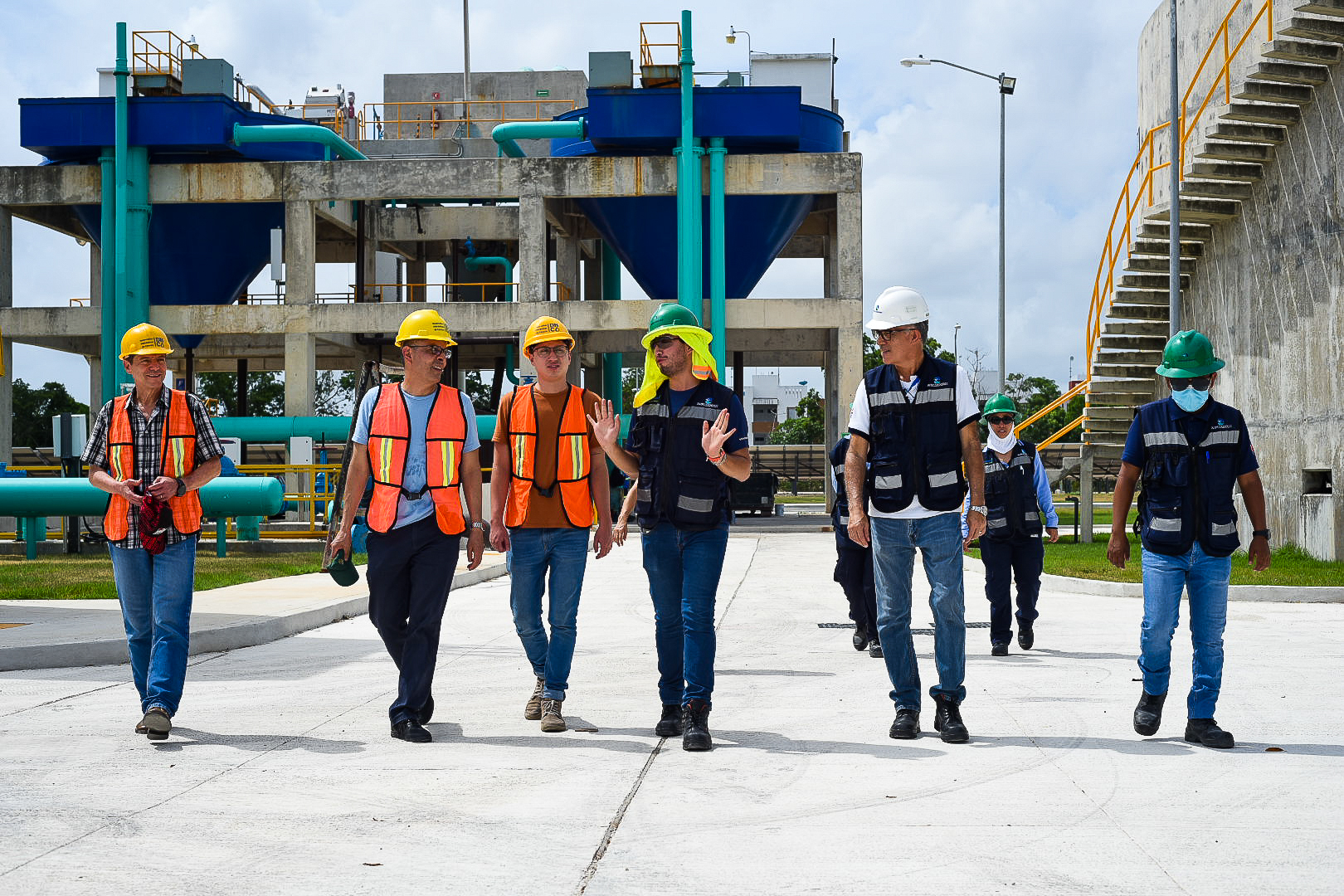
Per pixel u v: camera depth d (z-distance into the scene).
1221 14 22.53
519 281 35.72
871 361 69.50
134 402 6.64
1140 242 23.58
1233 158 20.30
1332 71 18.48
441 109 45.59
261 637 10.91
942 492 6.32
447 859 4.28
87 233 38.94
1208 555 6.25
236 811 4.96
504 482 6.93
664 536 6.42
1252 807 4.96
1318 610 13.12
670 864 4.21
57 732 6.69
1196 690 6.27
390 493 6.50
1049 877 4.05
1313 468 19.05
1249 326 21.33
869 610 9.72
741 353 41.72
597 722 7.00
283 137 35.44
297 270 36.19
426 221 41.97
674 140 35.31
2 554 24.52
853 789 5.31
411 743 6.35
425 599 6.54
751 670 9.08
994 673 8.85
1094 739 6.38
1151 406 6.42
